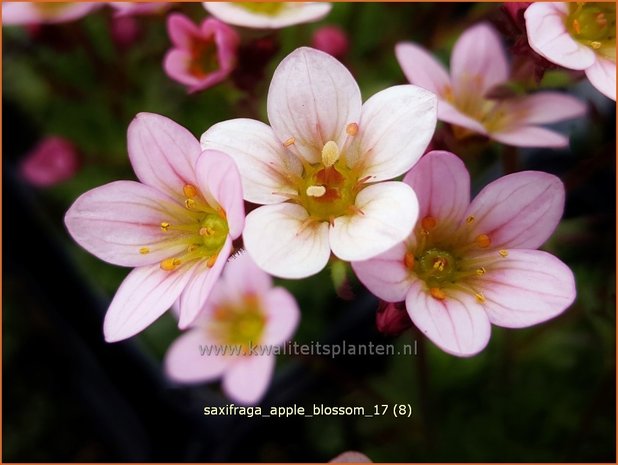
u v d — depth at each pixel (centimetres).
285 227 7
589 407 11
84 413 12
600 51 9
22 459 12
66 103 14
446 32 13
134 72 13
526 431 12
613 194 11
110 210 8
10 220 11
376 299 11
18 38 13
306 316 12
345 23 13
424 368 10
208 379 10
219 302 10
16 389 12
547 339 12
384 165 8
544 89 10
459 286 8
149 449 11
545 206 8
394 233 7
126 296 8
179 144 8
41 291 11
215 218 8
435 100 7
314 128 8
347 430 12
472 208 8
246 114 10
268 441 11
